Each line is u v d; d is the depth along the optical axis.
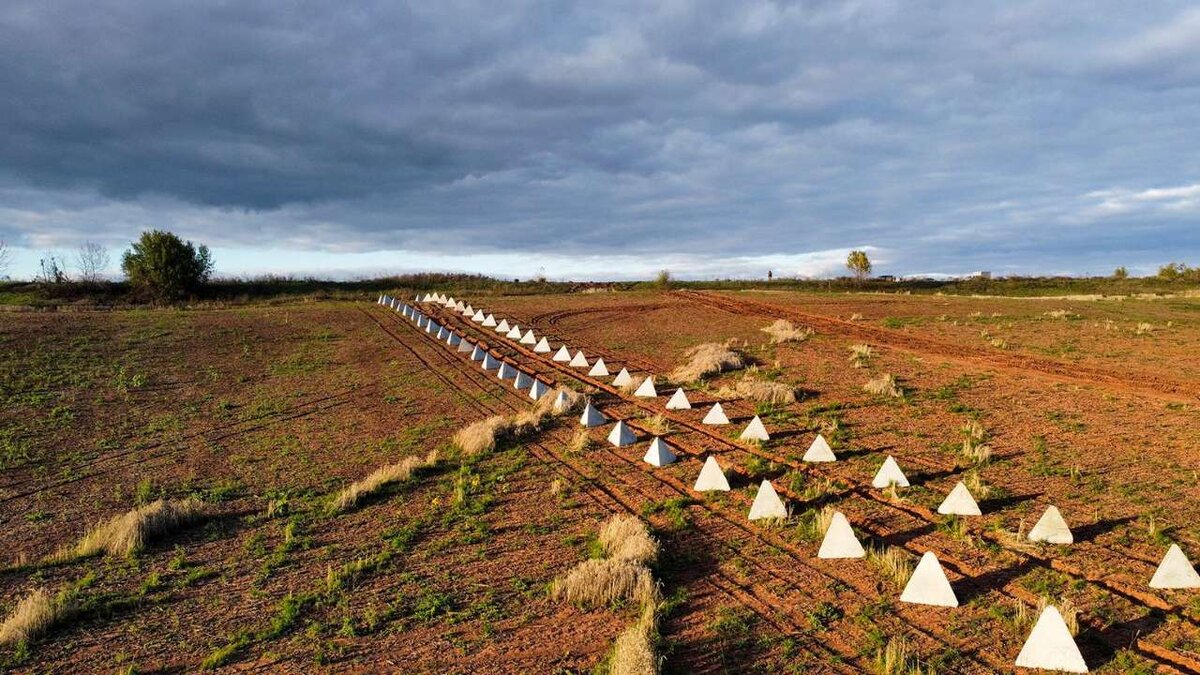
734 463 15.12
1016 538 10.51
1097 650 7.59
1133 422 16.72
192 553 11.89
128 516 12.65
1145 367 23.39
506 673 7.69
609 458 16.09
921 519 11.59
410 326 39.66
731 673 7.48
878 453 15.16
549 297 53.00
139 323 37.78
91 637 9.04
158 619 9.48
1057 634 7.35
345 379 27.16
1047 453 14.63
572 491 14.02
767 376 23.92
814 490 13.05
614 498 13.50
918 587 8.87
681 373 25.09
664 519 12.23
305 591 10.12
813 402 20.17
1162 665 7.24
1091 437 15.66
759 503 11.98
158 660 8.40
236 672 8.01
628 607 9.12
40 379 25.98
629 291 57.66
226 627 9.16
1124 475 13.07
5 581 10.97
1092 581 9.15
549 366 28.50
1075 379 21.92
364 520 13.09
